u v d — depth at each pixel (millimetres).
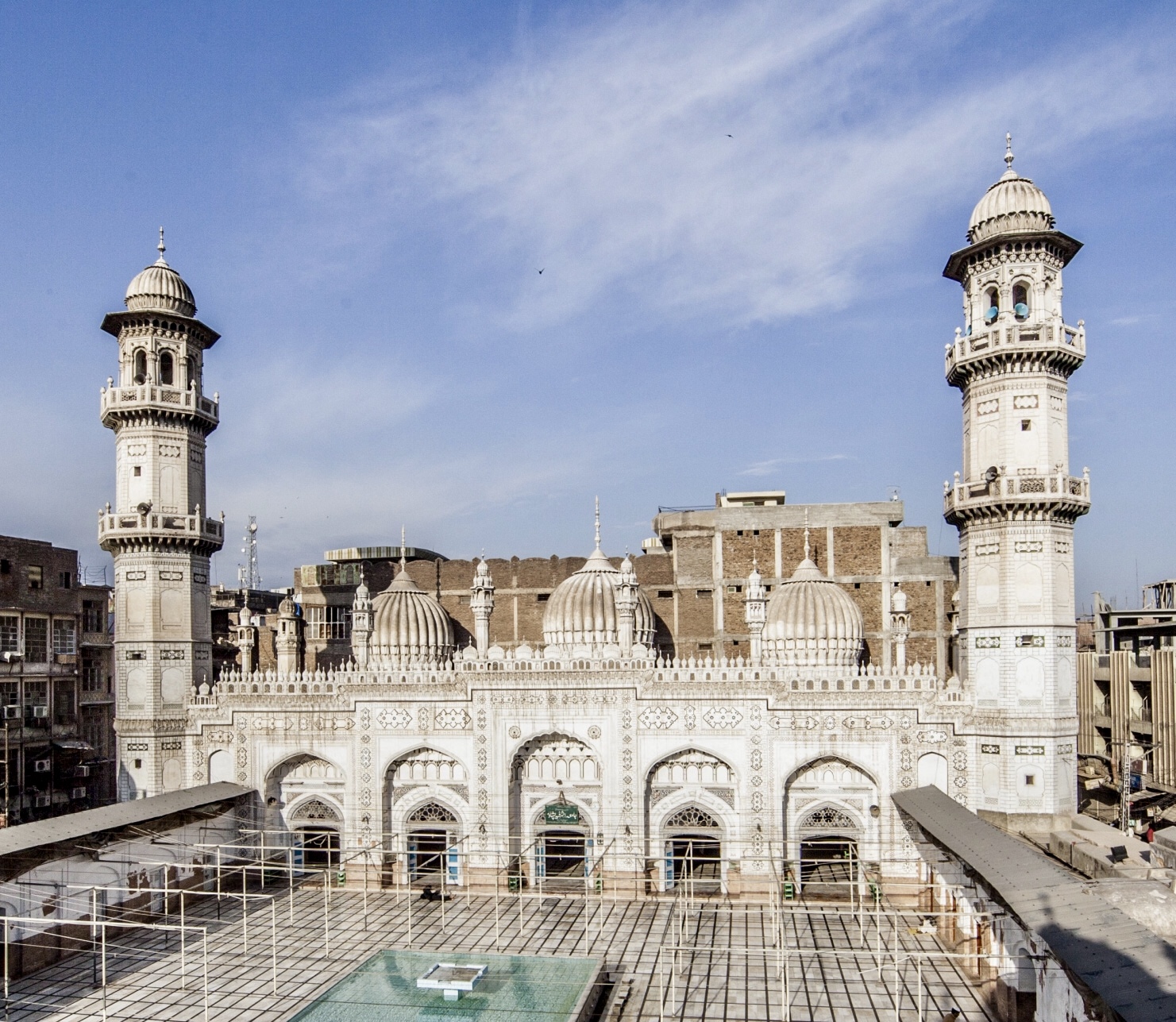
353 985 38531
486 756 54094
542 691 53781
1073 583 50469
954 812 43062
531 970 40281
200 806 50875
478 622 55781
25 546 72750
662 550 80938
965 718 50375
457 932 46750
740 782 51875
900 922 47625
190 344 59281
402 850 52219
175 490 58062
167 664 56938
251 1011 37719
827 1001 38562
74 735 75438
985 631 50375
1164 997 21219
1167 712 60656
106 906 46844
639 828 52531
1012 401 50594
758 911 49438
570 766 54188
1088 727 74250
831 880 54250
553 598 59406
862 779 51688
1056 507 49125
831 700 51406
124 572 57219
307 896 53500
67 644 76312
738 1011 37719
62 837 42906
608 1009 37750
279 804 56781
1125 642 76688
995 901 32156
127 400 57375
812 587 58125
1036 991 31547
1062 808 48719
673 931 45469
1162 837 39969
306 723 56219
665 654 68188
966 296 53812
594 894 52531
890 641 66562
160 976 41719
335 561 80625
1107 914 27266
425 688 54875
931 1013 37312
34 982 41094
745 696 51969
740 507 68938
